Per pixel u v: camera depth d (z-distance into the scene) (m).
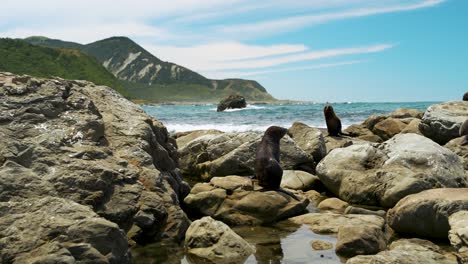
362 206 10.56
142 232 7.62
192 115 52.69
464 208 7.54
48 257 5.32
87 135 8.43
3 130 7.59
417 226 7.91
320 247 7.31
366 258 6.08
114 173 7.81
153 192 8.21
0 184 6.43
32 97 8.45
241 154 13.59
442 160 10.92
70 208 6.23
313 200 11.16
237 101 74.50
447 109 19.14
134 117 10.19
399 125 19.84
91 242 5.83
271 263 6.60
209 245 7.16
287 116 42.09
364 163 11.55
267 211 9.12
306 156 14.33
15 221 5.94
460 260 6.10
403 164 11.01
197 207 9.46
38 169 7.17
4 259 5.44
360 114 43.19
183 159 15.38
